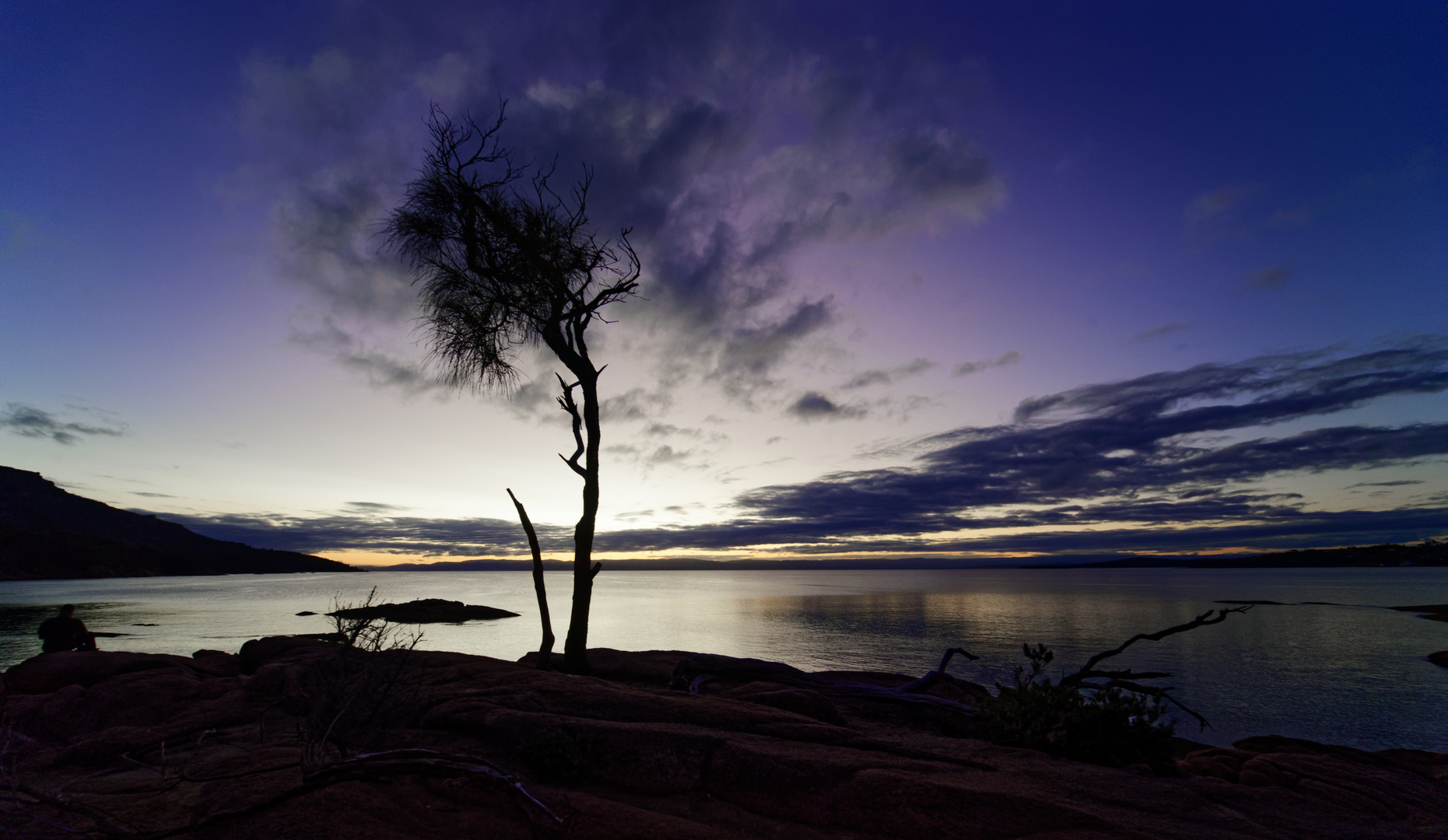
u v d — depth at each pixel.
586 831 4.76
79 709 8.34
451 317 13.77
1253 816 5.67
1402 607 94.00
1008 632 56.88
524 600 119.12
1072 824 5.14
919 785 5.61
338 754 6.30
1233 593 141.50
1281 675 35.84
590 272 13.52
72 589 145.62
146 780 5.81
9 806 4.93
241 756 6.43
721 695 10.02
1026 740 8.09
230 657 12.95
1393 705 27.06
